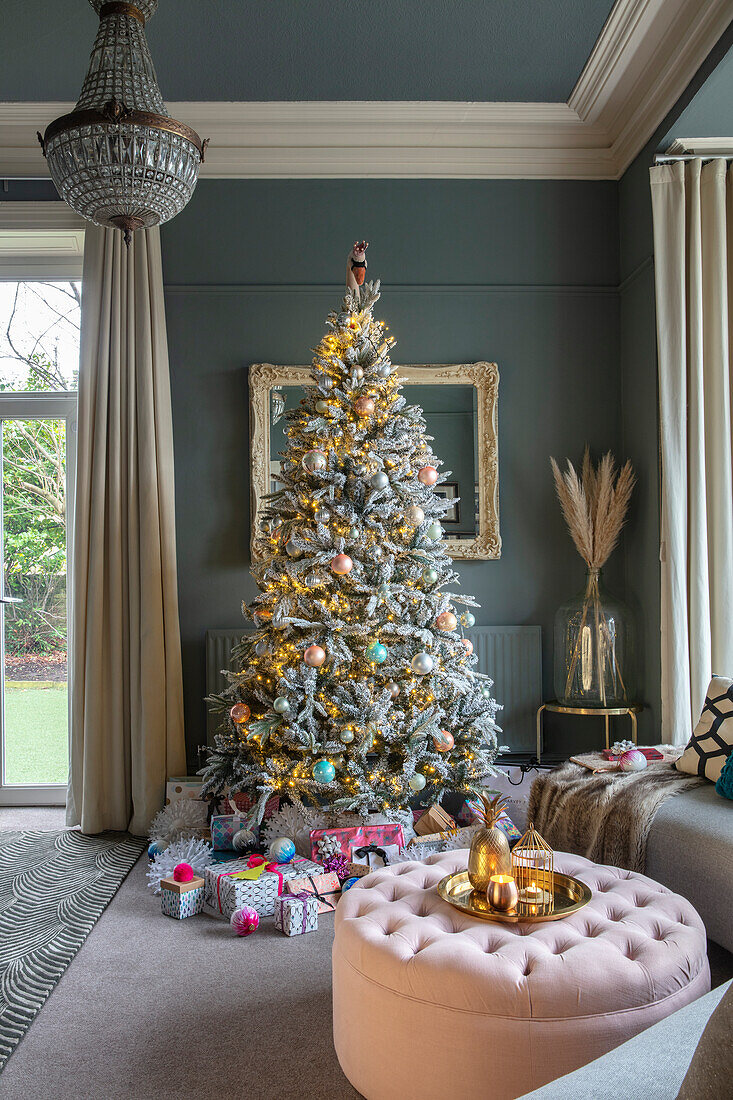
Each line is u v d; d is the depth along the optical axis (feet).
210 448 13.25
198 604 13.12
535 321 13.58
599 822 8.58
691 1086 2.95
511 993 4.75
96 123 7.24
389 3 10.51
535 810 9.61
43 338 14.01
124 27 7.88
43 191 13.25
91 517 12.50
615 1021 4.74
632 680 12.44
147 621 12.27
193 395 13.26
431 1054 4.86
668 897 5.93
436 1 10.50
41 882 9.99
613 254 13.65
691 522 10.94
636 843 8.13
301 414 11.02
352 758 9.96
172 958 7.91
